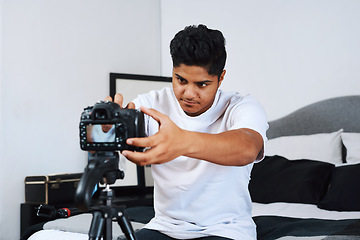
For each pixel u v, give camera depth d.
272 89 3.86
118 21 4.29
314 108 3.56
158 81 4.42
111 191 1.15
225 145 1.09
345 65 3.49
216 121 1.59
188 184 1.47
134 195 4.04
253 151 1.16
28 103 3.62
